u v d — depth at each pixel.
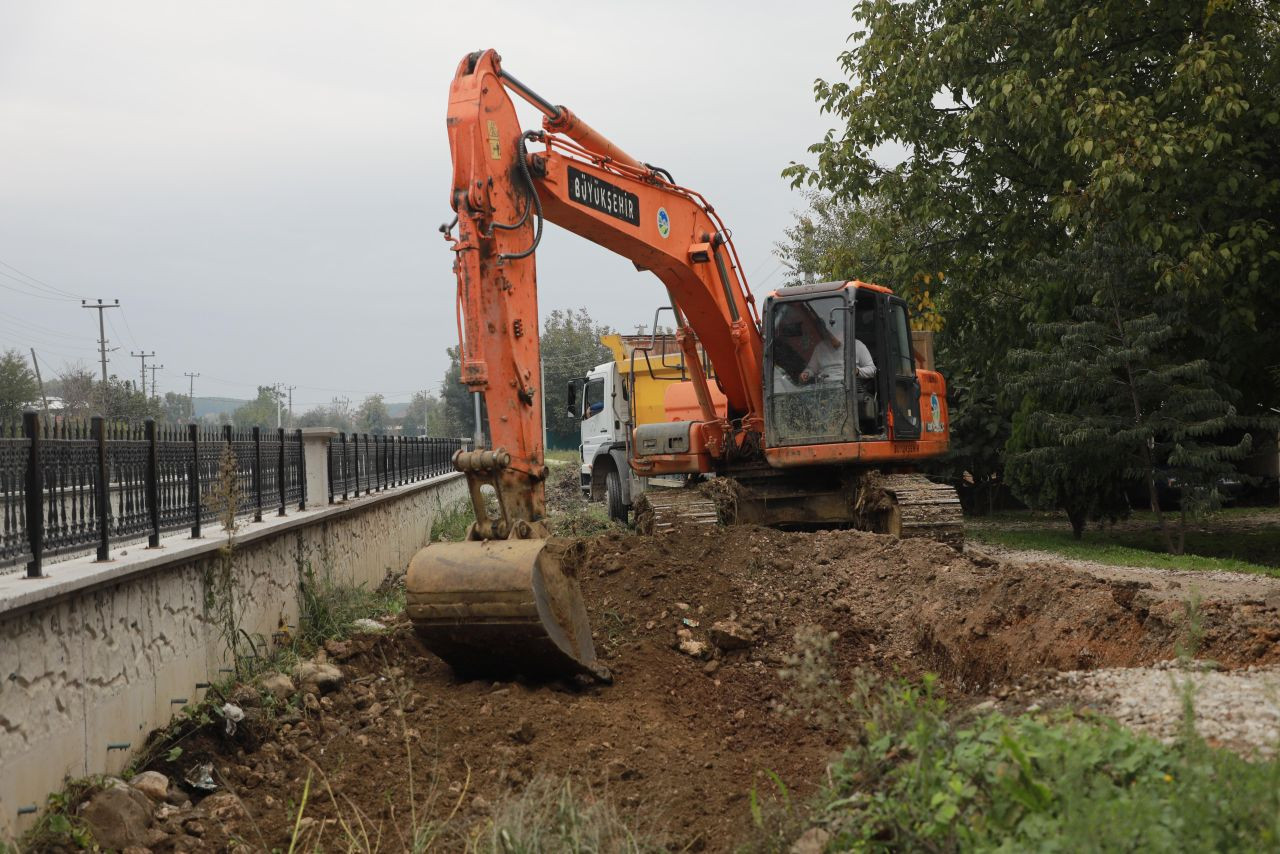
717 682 8.59
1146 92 17.70
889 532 13.54
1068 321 18.36
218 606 8.18
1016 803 4.12
